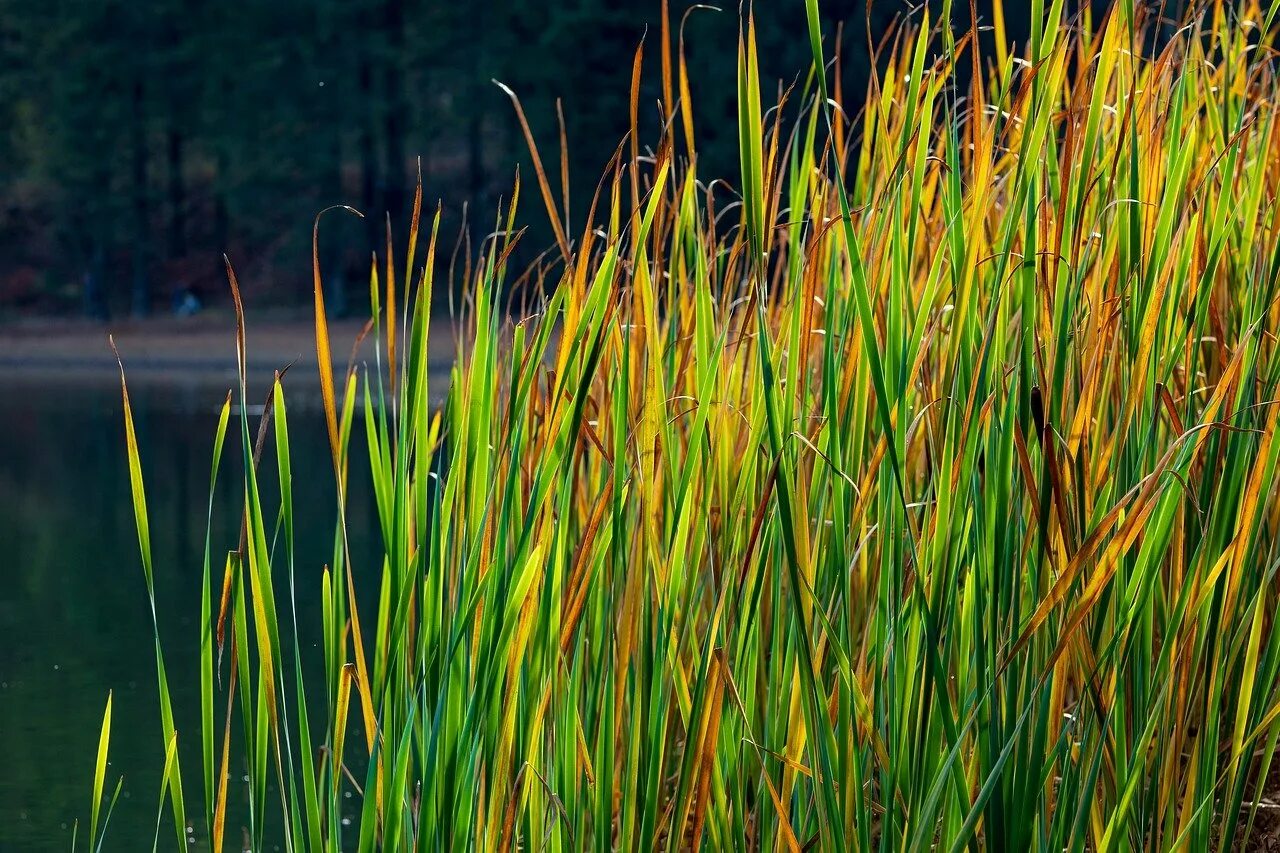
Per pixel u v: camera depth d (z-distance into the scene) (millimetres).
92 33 130000
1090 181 9789
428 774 9359
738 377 10148
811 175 9984
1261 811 10203
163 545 34688
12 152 141500
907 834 9352
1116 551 9180
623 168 9594
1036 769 9328
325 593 9562
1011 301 9781
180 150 147875
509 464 9586
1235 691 9750
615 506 9492
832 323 9531
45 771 17078
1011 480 9438
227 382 98875
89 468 51156
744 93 9414
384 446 9523
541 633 9461
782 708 9609
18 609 27266
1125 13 9602
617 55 104250
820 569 9727
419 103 131875
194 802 15938
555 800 9445
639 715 9562
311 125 126938
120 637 24641
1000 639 9422
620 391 9492
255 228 136500
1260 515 9453
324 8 121375
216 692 20672
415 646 9797
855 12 63688
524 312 9852
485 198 117062
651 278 10000
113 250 150500
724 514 9836
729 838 9555
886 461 9469
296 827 9508
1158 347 9664
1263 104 10734
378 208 132125
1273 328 10203
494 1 112625
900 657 9391
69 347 124125
